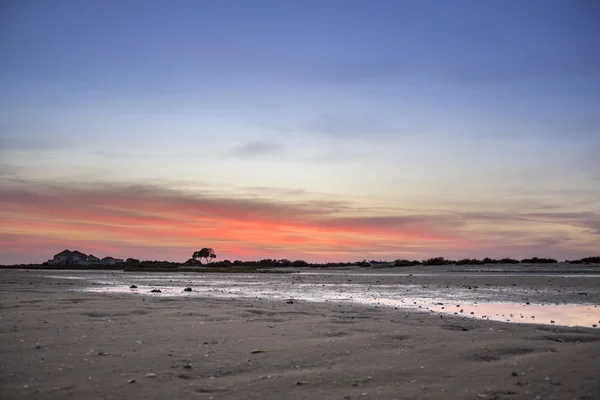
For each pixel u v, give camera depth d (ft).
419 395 23.88
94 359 30.42
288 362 30.32
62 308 56.54
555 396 23.84
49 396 23.25
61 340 36.37
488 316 55.62
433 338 38.70
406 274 219.20
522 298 81.05
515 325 47.44
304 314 54.75
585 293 90.68
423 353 33.12
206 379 26.35
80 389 24.31
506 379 26.76
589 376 27.22
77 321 46.14
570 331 43.27
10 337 37.50
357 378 26.84
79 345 34.60
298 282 145.38
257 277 194.59
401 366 29.55
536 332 42.39
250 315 52.65
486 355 32.68
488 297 83.46
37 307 57.57
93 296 76.23
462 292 96.12
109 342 35.76
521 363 30.35
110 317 49.34
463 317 54.34
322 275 221.66
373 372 28.09
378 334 40.24
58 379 26.03
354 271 292.61
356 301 75.72
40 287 102.83
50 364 29.12
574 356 32.12
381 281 148.15
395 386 25.40
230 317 50.29
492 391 24.56
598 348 34.63
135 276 193.98
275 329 42.47
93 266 384.88
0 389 24.21
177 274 233.96
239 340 37.09
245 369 28.58
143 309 56.13
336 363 30.22
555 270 234.79
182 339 37.22
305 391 24.40
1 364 29.07
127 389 24.38
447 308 64.90
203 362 30.01
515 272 217.97
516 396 23.82
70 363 29.40
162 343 35.63
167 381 25.84
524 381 26.32
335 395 23.82
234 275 222.89
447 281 140.97
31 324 44.04
